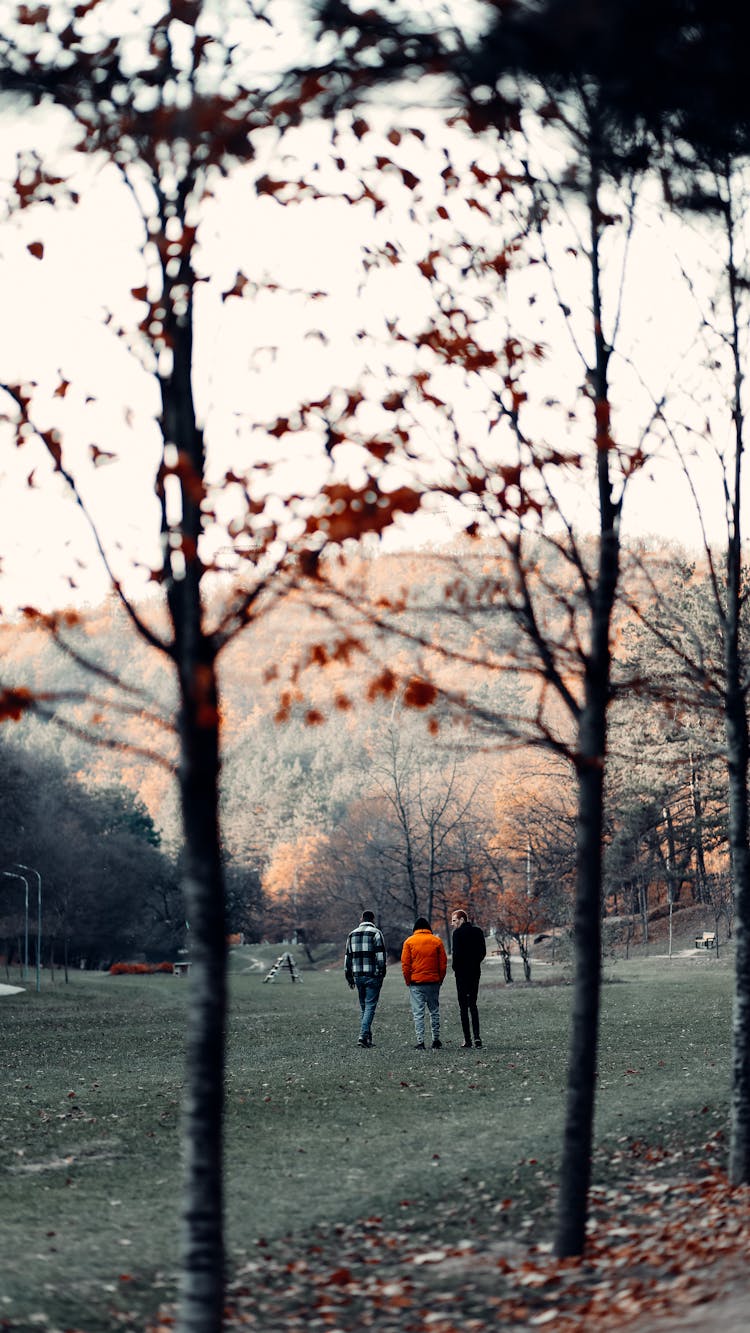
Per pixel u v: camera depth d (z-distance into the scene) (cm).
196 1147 637
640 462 848
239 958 10169
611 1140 1131
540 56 618
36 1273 801
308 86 651
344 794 12675
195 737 648
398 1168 1066
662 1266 746
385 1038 2305
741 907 991
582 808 831
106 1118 1412
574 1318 667
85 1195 1021
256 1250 852
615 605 990
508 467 791
